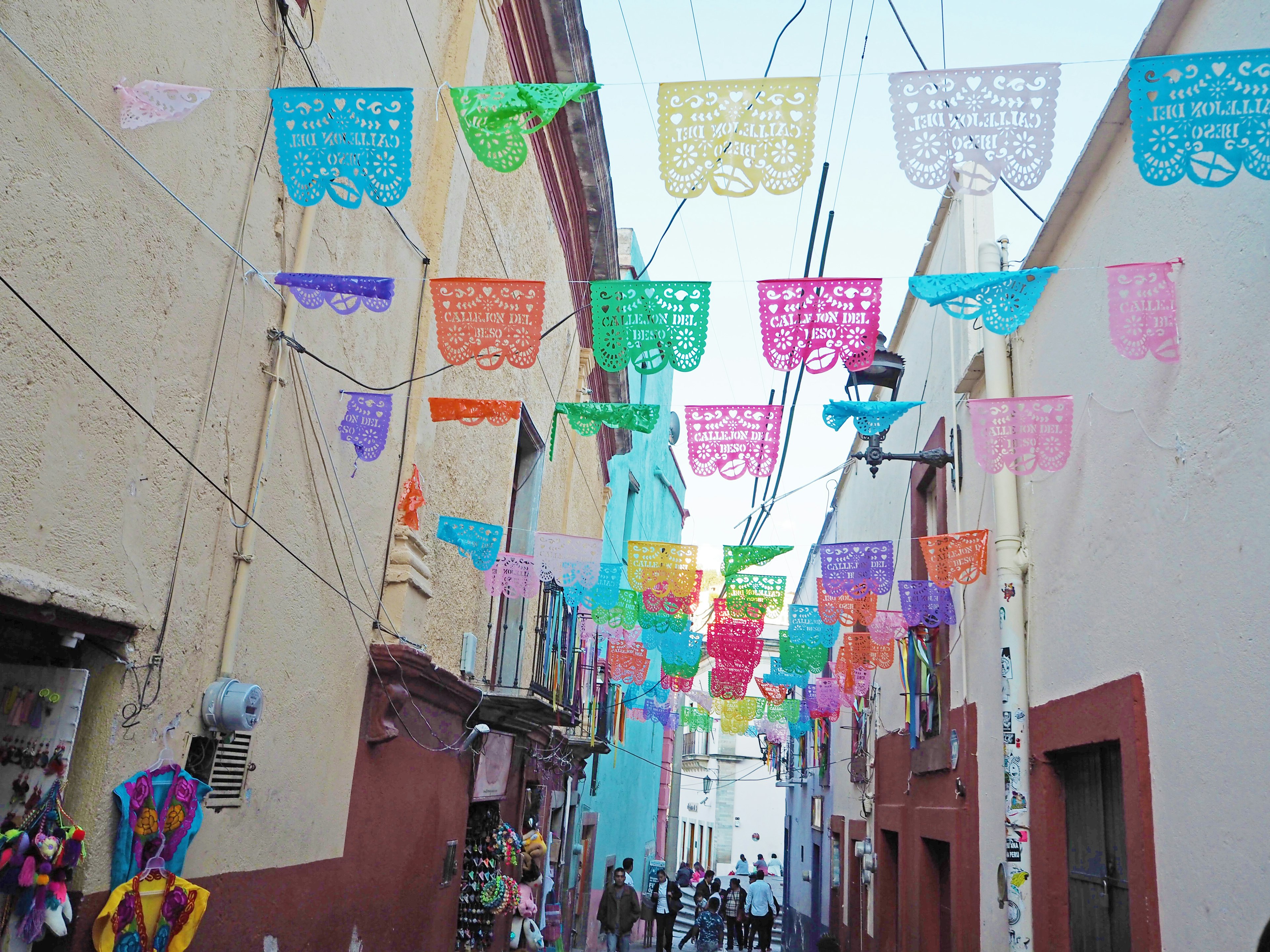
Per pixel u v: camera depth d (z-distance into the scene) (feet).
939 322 29.55
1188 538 13.75
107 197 10.33
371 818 19.21
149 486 11.39
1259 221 12.01
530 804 38.75
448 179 21.99
